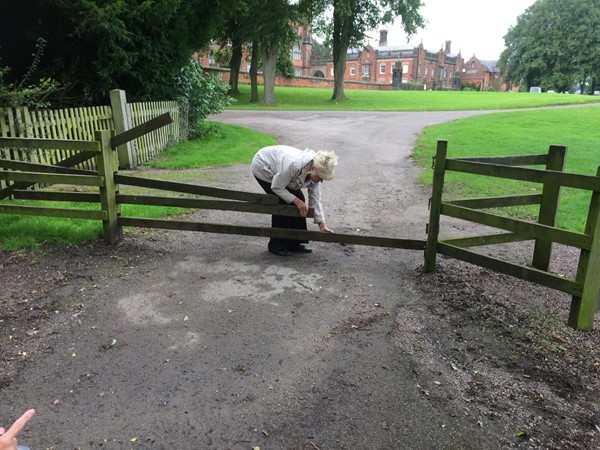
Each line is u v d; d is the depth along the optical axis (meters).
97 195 5.60
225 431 2.83
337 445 2.74
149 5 11.22
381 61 98.56
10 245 5.49
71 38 11.47
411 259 5.60
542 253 5.25
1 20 11.02
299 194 5.32
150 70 12.62
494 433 2.86
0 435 1.79
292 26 34.28
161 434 2.80
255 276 4.97
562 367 3.51
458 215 4.77
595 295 3.97
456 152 12.46
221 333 3.87
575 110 24.52
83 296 4.46
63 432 2.80
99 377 3.30
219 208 5.39
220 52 45.44
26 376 3.31
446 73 106.44
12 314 4.11
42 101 10.14
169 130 13.39
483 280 5.04
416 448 2.74
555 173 3.95
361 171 11.04
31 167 5.76
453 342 3.82
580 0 62.12
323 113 25.17
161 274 4.98
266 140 15.48
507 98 36.31
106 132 5.41
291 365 3.46
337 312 4.25
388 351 3.66
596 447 2.76
